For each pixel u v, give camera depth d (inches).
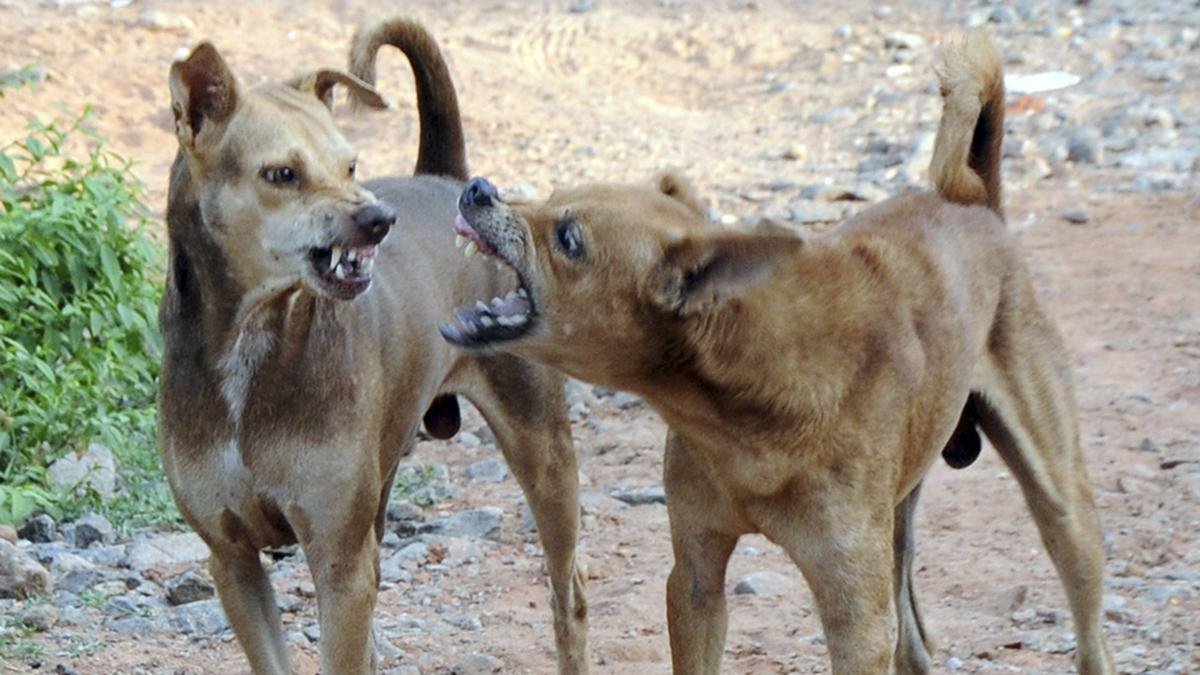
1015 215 625.3
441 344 295.0
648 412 477.1
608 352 251.0
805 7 916.0
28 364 416.8
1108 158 682.8
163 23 774.5
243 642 276.2
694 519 267.6
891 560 262.5
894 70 818.8
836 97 788.0
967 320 279.3
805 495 255.6
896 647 307.7
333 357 263.7
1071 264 568.4
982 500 399.2
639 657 328.8
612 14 892.6
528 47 840.9
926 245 280.4
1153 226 604.1
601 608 351.6
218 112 260.8
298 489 263.9
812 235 279.9
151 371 444.5
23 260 425.4
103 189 456.4
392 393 280.2
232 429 262.8
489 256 249.1
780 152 712.4
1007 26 876.6
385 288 282.7
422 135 330.0
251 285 259.9
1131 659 313.6
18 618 334.6
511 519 402.9
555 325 248.5
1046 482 294.7
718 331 249.4
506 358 306.7
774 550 383.6
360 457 267.6
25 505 382.3
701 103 794.8
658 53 844.6
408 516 403.2
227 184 259.1
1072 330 511.5
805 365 253.0
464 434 461.7
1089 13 898.1
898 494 270.5
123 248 452.8
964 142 297.0
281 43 783.1
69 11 792.3
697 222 256.7
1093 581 296.2
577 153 715.4
